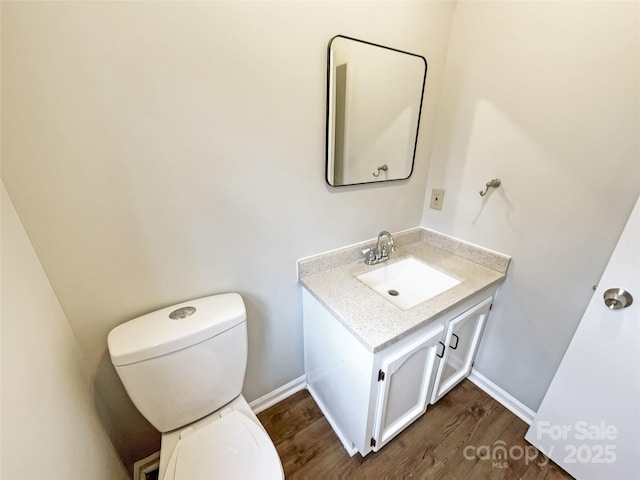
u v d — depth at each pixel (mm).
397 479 1205
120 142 781
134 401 898
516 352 1424
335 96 1093
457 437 1364
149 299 983
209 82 850
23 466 538
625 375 978
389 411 1172
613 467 1074
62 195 751
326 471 1231
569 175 1074
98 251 844
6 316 584
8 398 538
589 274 1104
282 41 923
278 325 1375
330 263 1378
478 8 1188
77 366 863
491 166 1303
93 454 836
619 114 923
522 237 1267
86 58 687
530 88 1106
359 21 1046
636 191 938
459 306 1197
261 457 897
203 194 959
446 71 1369
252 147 993
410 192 1559
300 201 1183
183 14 760
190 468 866
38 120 678
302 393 1596
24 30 618
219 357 1007
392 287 1478
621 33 873
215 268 1082
